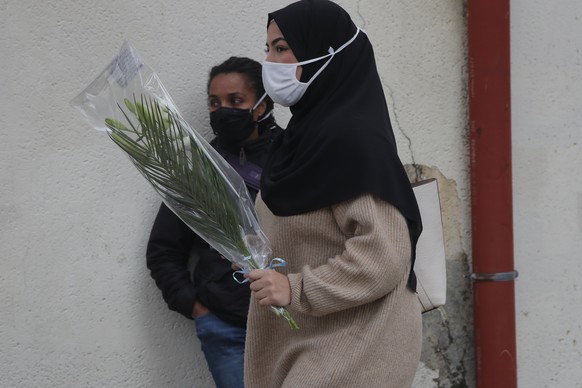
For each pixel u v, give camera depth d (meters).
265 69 3.22
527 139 5.07
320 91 3.15
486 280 4.86
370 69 3.17
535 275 5.12
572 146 5.17
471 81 4.85
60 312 4.19
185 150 3.04
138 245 4.33
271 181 3.10
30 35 4.11
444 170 4.94
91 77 4.23
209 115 4.27
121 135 3.00
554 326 5.18
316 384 2.95
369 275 2.84
